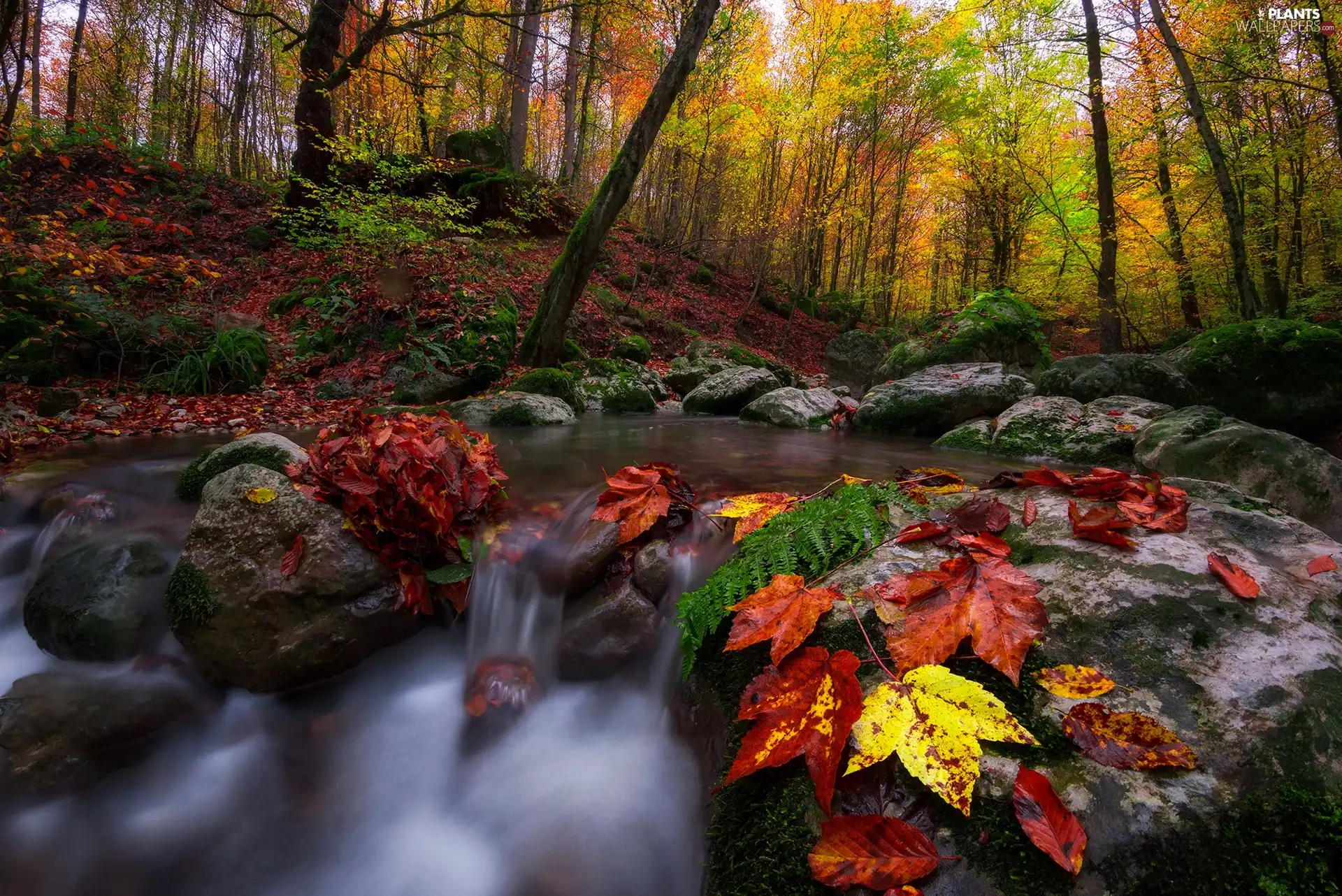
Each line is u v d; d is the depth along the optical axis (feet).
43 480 10.37
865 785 3.55
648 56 41.93
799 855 3.41
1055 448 14.28
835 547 5.54
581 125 55.93
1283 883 2.97
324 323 25.44
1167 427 12.35
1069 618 4.35
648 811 5.43
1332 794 3.19
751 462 12.59
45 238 19.47
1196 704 3.67
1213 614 4.16
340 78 34.53
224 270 31.96
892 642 4.25
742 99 45.52
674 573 6.57
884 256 67.92
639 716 6.35
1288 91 27.09
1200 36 28.68
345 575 6.58
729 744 4.55
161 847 5.82
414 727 6.59
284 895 5.54
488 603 7.13
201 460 9.36
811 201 56.24
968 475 12.19
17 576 8.84
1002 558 5.08
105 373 19.58
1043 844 3.02
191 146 64.08
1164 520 5.21
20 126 30.89
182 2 61.93
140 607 7.05
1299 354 16.63
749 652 5.24
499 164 44.98
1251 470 10.32
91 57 68.69
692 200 50.31
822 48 51.16
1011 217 47.65
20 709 6.13
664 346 36.91
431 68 44.50
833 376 45.01
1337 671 3.74
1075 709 3.62
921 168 56.03
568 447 14.15
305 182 33.12
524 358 24.85
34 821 5.69
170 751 6.35
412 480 6.86
